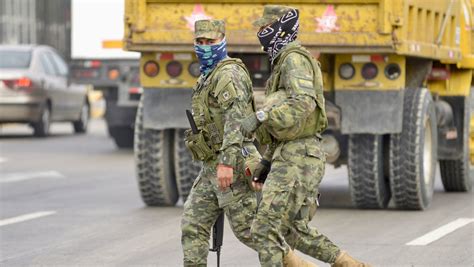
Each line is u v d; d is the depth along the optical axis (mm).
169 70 26828
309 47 25125
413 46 25625
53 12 63688
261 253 15766
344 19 25031
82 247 22219
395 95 25938
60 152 47062
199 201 16688
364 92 26016
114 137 48438
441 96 30844
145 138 27547
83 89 59781
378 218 25688
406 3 24953
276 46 15859
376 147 26281
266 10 15922
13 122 53719
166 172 27688
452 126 30438
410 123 26391
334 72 26141
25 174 37438
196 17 25828
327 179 35312
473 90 33812
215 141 16500
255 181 16188
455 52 29312
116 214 27031
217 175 16219
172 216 26453
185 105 26844
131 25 25953
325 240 16219
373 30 24938
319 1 25094
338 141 27656
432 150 27656
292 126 15594
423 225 24531
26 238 23531
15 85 53000
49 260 20766
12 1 65812
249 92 16391
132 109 46094
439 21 28266
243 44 25469
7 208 28578
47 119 55719
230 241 22531
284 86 15641
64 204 29266
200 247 16688
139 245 22359
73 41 46156
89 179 35875
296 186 15703
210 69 16516
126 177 36500
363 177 26469
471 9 31250
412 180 26391
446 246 21719
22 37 65312
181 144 27266
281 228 15875
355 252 21047
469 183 31656
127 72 45812
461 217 25875
